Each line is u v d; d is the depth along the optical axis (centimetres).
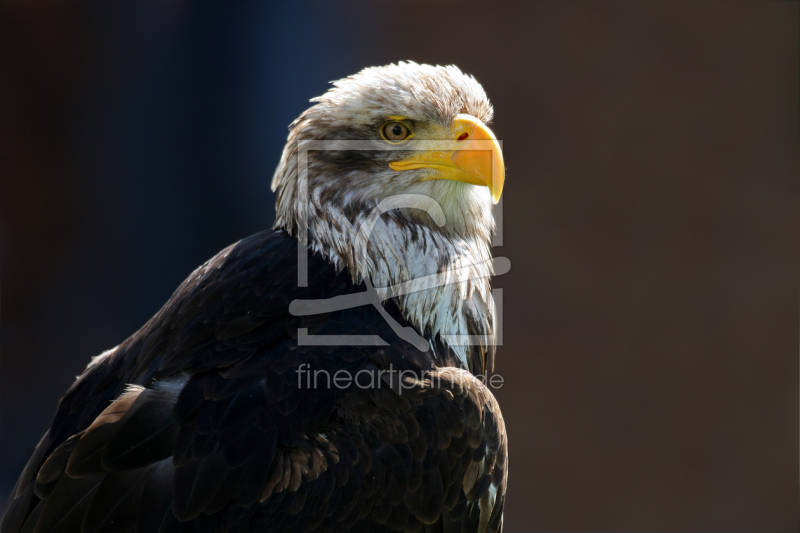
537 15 1384
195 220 1400
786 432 1406
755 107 1365
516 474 1416
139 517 398
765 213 1380
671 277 1398
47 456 484
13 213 1381
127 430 420
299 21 1386
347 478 432
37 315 1398
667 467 1411
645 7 1359
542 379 1416
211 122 1393
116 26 1373
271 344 471
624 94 1377
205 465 412
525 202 1403
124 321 1404
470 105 558
